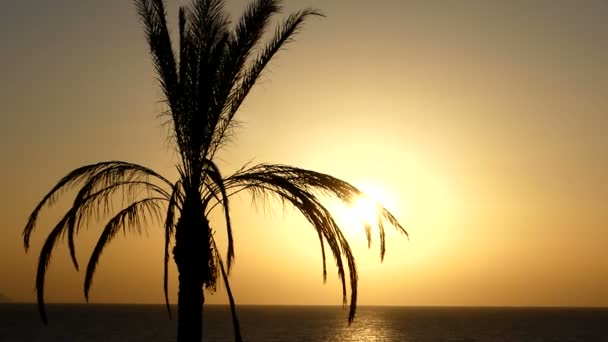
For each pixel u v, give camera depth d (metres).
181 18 14.05
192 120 13.50
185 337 13.10
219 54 13.56
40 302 13.34
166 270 12.44
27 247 13.44
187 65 13.66
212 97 13.52
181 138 13.62
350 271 13.29
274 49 13.99
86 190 13.41
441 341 93.38
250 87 13.99
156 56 13.70
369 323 160.38
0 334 95.44
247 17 13.80
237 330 10.09
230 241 10.34
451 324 156.25
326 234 13.16
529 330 127.31
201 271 13.27
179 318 13.24
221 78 13.58
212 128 13.60
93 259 14.26
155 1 13.93
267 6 13.80
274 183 13.42
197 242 13.29
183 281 13.27
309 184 13.61
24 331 103.56
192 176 13.54
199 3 13.84
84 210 13.62
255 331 115.31
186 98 13.55
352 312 13.23
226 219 10.48
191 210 13.43
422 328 133.88
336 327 135.00
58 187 13.30
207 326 133.12
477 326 145.00
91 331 104.44
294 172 13.66
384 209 13.50
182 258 13.31
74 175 13.33
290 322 161.75
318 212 13.05
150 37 13.77
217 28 13.80
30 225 13.38
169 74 13.66
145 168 13.73
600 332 120.69
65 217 13.42
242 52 13.65
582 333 116.88
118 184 13.75
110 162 13.57
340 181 13.49
